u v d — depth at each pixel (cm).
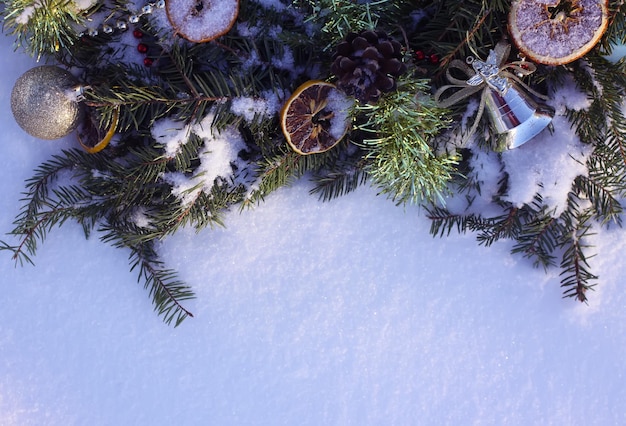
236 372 97
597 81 88
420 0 88
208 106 88
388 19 88
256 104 88
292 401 97
